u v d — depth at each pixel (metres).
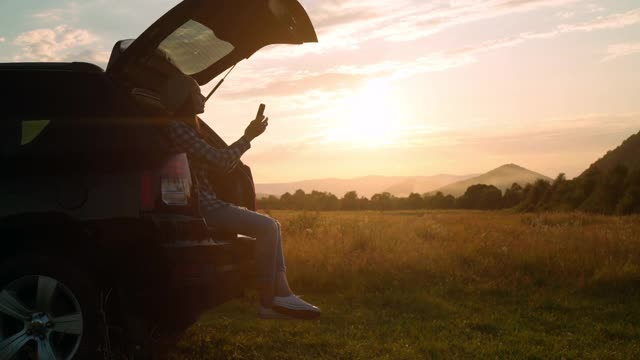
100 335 4.21
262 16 4.85
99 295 4.35
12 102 4.41
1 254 4.30
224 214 4.76
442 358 5.38
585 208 61.94
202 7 4.35
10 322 4.23
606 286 8.80
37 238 4.28
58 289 4.16
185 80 4.79
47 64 4.49
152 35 4.40
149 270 4.30
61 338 4.21
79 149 4.27
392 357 5.39
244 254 4.70
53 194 4.19
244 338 6.00
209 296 4.40
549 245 11.11
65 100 4.41
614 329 6.45
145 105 4.78
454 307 7.64
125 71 4.61
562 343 5.90
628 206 54.78
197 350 5.50
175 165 4.42
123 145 4.32
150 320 4.84
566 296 8.34
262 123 4.90
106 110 4.39
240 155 4.80
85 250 4.32
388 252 10.83
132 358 4.49
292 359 5.34
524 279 9.34
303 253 10.15
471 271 9.94
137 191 4.29
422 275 9.60
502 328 6.56
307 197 71.88
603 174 66.69
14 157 4.21
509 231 17.31
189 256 4.24
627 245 11.02
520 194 160.88
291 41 5.34
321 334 6.27
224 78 5.66
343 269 9.28
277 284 4.80
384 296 8.16
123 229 4.24
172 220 4.27
